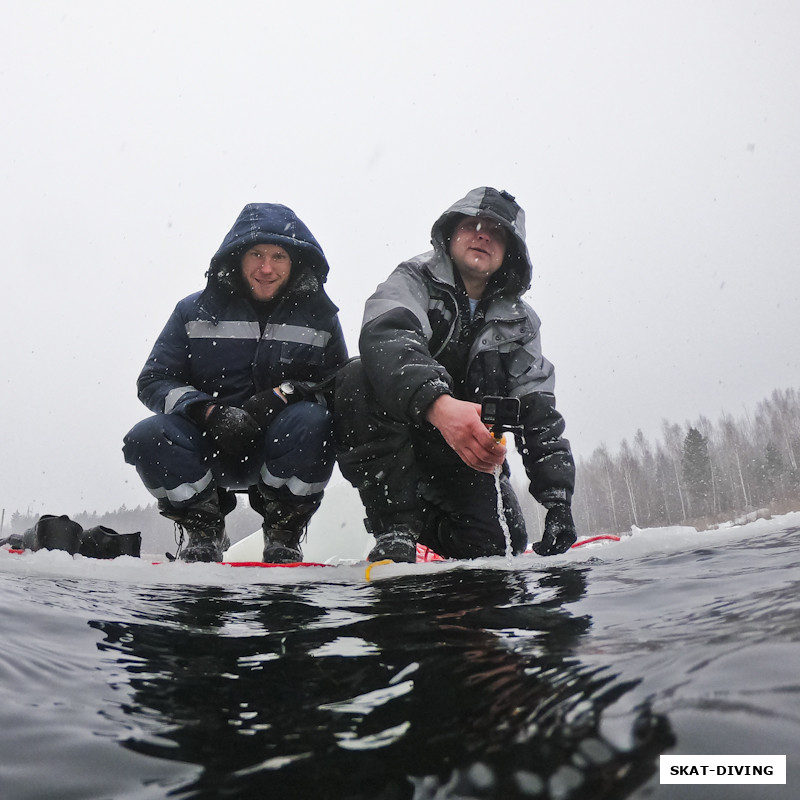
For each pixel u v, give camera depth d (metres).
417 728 0.59
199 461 2.64
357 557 4.11
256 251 2.82
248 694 0.75
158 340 2.91
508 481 2.91
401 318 2.35
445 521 2.78
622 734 0.49
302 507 2.66
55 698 0.73
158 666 0.88
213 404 2.62
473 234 2.56
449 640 0.93
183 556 2.68
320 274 2.97
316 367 2.95
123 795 0.49
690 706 0.51
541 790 0.43
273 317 2.90
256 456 2.84
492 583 1.47
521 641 0.87
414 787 0.47
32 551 2.30
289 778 0.51
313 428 2.57
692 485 58.38
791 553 1.37
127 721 0.66
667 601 1.01
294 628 1.11
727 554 1.47
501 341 2.62
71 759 0.56
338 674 0.81
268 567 2.09
